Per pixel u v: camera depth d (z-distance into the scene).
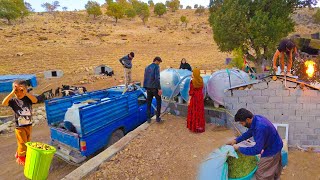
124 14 92.81
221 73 7.15
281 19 16.95
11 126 10.82
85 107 6.09
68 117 6.38
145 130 6.98
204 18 97.62
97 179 4.82
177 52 44.66
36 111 13.01
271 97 6.30
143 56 39.72
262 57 18.55
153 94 7.25
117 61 35.56
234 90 6.65
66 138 6.44
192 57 39.19
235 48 18.53
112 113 7.07
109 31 64.75
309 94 6.06
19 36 49.91
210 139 6.26
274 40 16.88
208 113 7.34
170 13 113.31
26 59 34.81
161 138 6.43
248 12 17.77
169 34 65.50
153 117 7.98
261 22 16.72
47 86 20.38
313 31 63.38
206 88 7.38
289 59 7.14
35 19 77.38
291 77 6.30
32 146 4.50
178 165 5.19
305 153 5.97
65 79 23.33
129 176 4.91
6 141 9.19
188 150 5.76
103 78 23.38
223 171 4.35
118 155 5.70
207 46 52.56
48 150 4.52
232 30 17.53
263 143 3.81
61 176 6.26
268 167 4.03
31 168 4.45
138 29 71.19
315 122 6.15
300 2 18.08
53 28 62.19
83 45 48.31
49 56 37.59
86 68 29.58
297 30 63.94
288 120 6.28
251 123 4.01
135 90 8.90
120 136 7.49
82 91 16.41
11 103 5.26
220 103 7.15
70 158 6.29
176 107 8.09
